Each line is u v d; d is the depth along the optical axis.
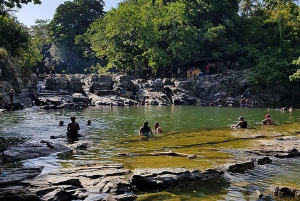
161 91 44.38
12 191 6.50
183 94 42.88
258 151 11.63
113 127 18.55
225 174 8.87
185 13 52.03
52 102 32.94
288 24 52.62
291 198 7.06
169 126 19.39
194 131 17.11
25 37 38.09
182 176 8.10
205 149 12.07
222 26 50.91
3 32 36.31
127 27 49.66
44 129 17.22
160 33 50.19
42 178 7.90
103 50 55.44
